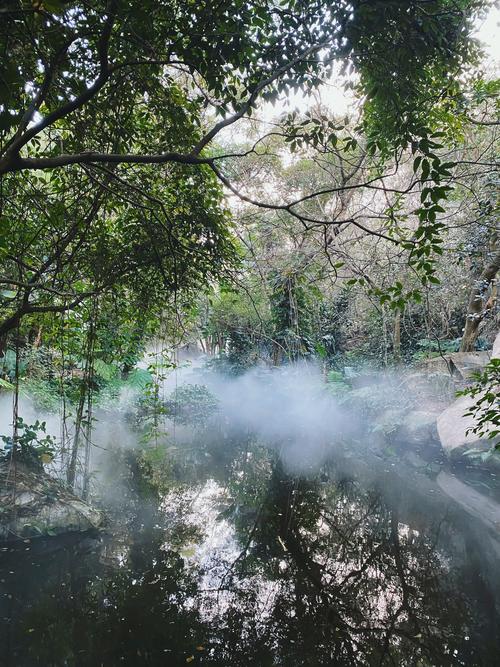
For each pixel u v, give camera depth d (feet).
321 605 10.71
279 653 8.99
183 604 10.57
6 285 14.28
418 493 18.45
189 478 20.08
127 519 15.17
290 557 13.09
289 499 17.88
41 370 24.41
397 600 10.96
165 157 6.77
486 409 12.76
